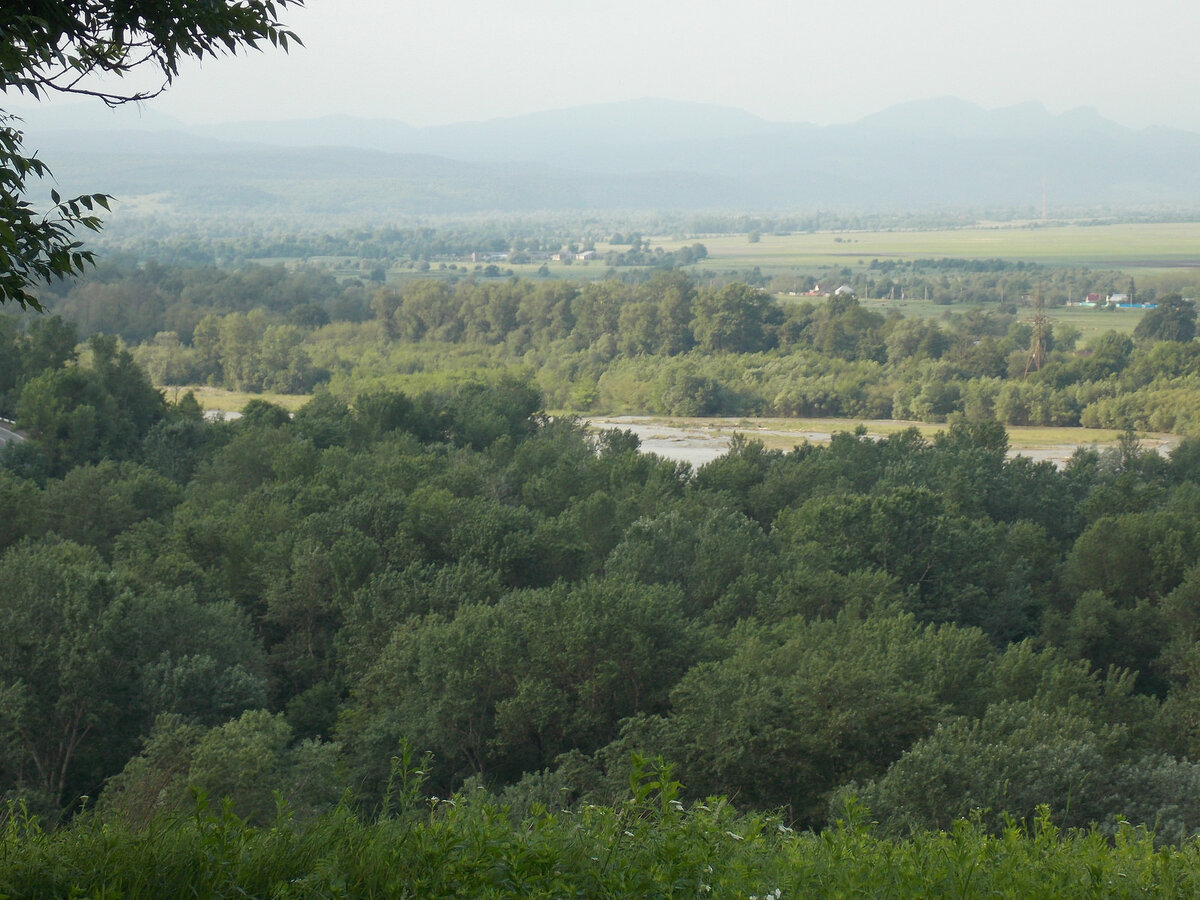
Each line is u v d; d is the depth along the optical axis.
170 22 9.52
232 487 61.84
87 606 33.19
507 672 34.53
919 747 24.06
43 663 31.97
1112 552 50.09
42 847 7.11
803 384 147.62
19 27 8.78
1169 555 48.84
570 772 29.02
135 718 33.16
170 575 42.31
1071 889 7.48
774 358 159.50
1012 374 150.88
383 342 181.12
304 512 53.69
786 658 33.34
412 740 32.94
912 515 50.25
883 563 49.75
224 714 33.78
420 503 51.62
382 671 36.16
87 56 9.65
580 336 179.12
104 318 173.12
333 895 6.60
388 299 190.38
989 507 67.62
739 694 29.03
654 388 151.50
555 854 7.07
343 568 44.12
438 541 50.25
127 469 63.72
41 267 9.26
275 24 9.98
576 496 64.19
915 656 33.75
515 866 6.88
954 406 143.25
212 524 48.91
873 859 7.98
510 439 81.44
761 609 44.03
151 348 163.25
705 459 115.62
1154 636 43.88
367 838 7.44
